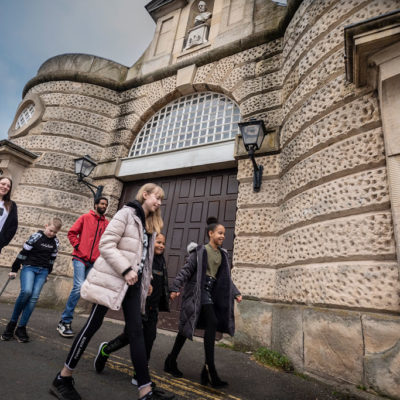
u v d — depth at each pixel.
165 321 5.16
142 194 2.32
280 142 4.87
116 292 1.92
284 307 3.72
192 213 5.82
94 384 2.23
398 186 2.73
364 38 2.84
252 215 4.75
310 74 4.18
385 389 2.40
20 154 6.95
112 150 7.34
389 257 2.74
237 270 4.56
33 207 6.76
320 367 2.94
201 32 7.23
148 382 1.82
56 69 8.19
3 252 6.45
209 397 2.26
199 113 6.68
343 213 3.20
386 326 2.56
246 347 4.01
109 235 2.00
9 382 2.05
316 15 4.30
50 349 3.02
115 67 8.28
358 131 3.30
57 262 6.43
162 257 2.89
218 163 5.66
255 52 6.00
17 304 3.22
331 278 3.12
